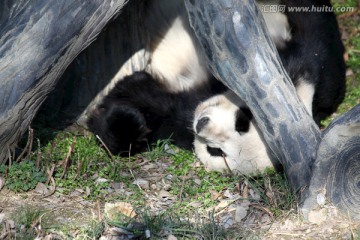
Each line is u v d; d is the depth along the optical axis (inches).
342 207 432.5
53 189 461.7
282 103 438.6
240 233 426.9
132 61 542.6
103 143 507.8
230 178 489.4
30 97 456.8
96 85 555.2
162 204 461.4
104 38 542.9
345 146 426.3
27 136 524.4
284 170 460.1
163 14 528.4
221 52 438.6
